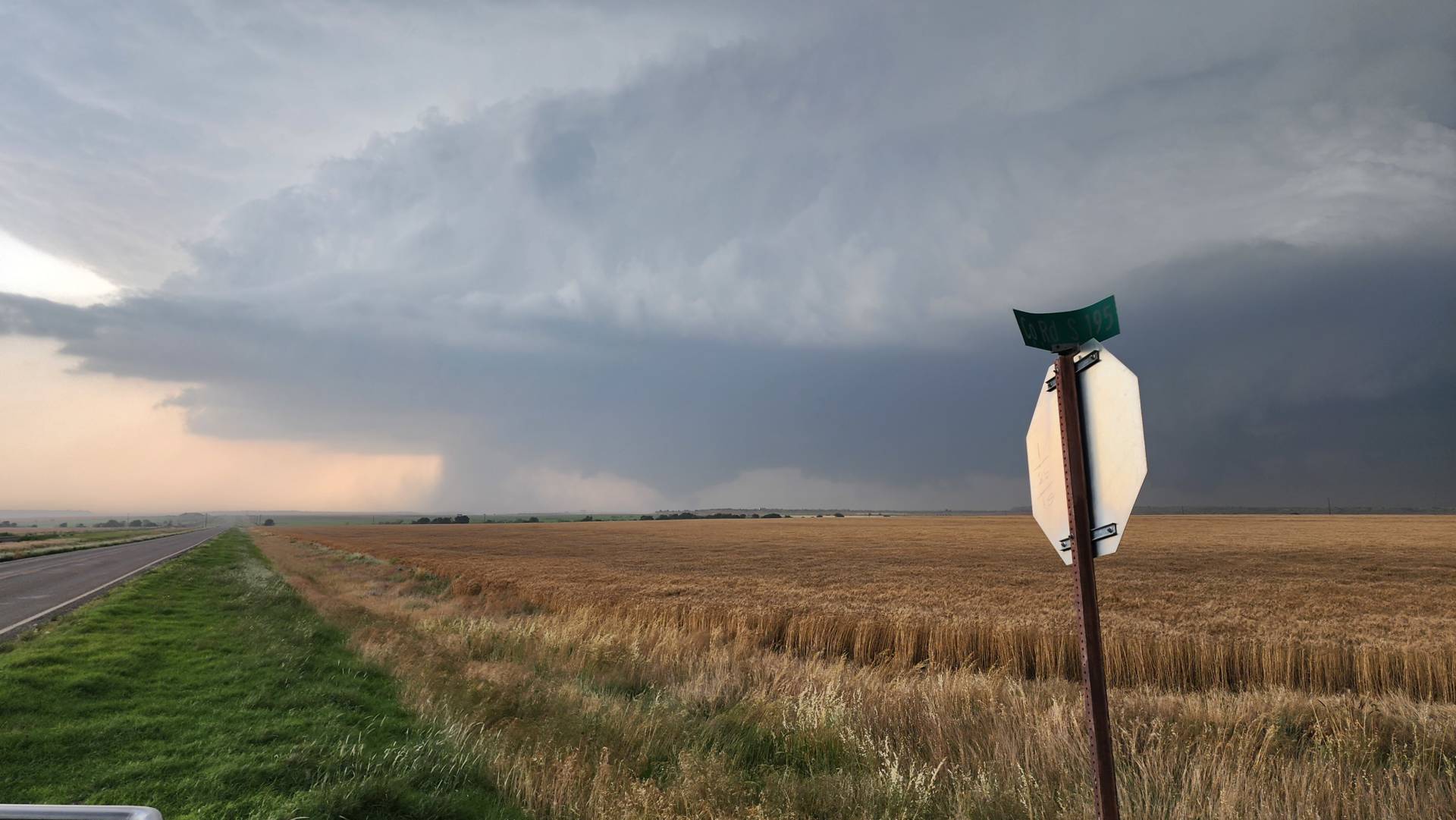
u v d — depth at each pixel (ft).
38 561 130.62
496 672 33.58
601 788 18.44
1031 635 49.42
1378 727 25.57
